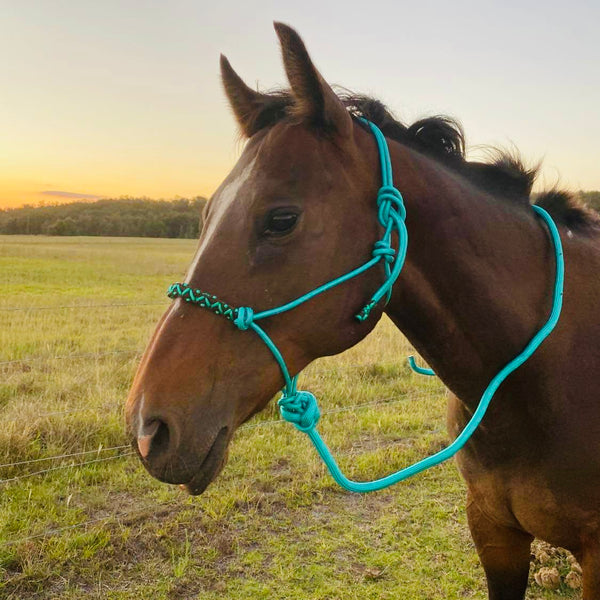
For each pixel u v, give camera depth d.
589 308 1.64
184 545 3.20
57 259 28.17
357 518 3.56
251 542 3.28
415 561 3.14
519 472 1.63
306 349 1.39
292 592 2.89
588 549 1.62
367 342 7.86
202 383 1.27
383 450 4.46
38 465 3.97
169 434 1.23
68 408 4.87
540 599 2.91
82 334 8.70
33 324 9.18
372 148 1.46
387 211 1.39
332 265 1.34
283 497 3.73
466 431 1.43
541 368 1.54
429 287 1.51
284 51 1.34
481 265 1.51
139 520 3.42
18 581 2.85
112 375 5.91
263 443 4.52
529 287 1.56
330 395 5.62
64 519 3.39
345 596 2.86
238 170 1.42
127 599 2.79
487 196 1.63
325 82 1.34
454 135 1.69
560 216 1.81
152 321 10.47
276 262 1.31
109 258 29.66
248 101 1.60
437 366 1.64
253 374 1.32
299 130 1.38
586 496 1.56
